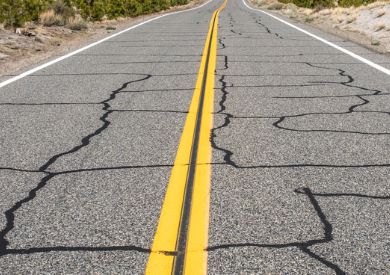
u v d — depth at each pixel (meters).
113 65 10.60
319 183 4.18
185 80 8.91
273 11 39.12
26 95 7.68
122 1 30.52
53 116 6.43
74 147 5.16
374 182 4.20
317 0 36.34
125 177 4.33
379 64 10.62
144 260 2.98
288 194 3.96
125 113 6.57
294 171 4.46
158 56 12.00
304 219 3.52
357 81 8.72
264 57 11.75
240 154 4.92
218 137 5.49
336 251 3.09
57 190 4.07
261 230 3.36
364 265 2.93
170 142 5.31
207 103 7.11
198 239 3.23
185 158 4.80
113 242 3.21
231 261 2.96
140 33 18.28
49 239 3.26
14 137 5.52
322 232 3.34
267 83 8.59
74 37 17.08
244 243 3.18
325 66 10.38
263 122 6.11
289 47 13.68
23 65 10.75
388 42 14.88
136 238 3.26
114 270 2.87
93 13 24.97
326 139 5.41
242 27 20.95
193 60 11.32
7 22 16.22
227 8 48.62
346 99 7.34
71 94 7.73
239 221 3.49
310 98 7.42
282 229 3.37
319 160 4.73
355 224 3.46
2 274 2.85
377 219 3.53
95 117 6.37
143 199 3.87
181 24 23.39
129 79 8.99
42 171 4.49
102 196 3.94
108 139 5.43
